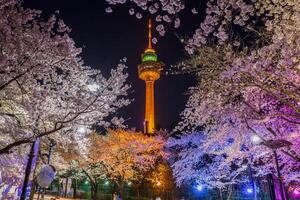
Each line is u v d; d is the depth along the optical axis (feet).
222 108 48.91
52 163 67.82
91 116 45.19
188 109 55.98
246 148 62.44
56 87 45.98
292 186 58.59
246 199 99.25
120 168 111.96
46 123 44.78
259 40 40.96
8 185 52.01
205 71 45.55
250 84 39.17
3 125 40.01
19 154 45.55
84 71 46.62
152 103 311.06
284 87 38.96
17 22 37.09
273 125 47.83
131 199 140.87
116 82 44.27
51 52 40.27
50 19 40.42
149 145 120.37
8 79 37.73
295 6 33.78
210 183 94.43
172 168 120.57
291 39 34.68
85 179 156.97
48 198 114.21
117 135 117.70
